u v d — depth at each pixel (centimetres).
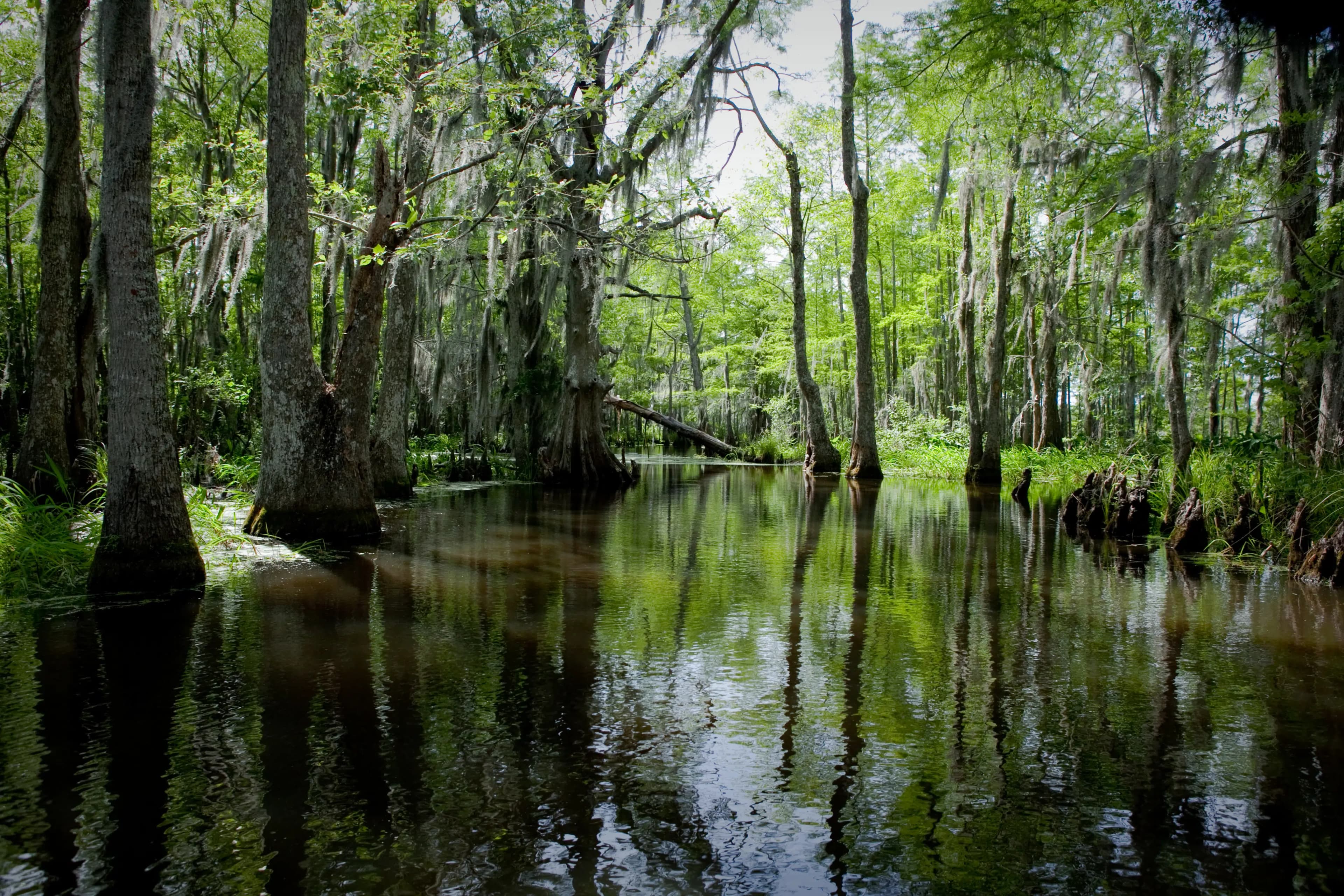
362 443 984
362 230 1031
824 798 319
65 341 966
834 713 409
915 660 498
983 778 337
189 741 360
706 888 256
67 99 961
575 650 512
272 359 904
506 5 1391
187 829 286
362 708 404
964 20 1530
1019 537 1055
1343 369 1078
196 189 1636
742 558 879
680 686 446
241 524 959
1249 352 1330
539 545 952
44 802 303
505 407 2161
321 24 1173
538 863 270
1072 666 488
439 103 1163
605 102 1336
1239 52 1059
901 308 2969
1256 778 340
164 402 661
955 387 2895
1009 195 1788
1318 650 526
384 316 1762
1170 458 1316
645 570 798
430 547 914
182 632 534
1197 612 628
